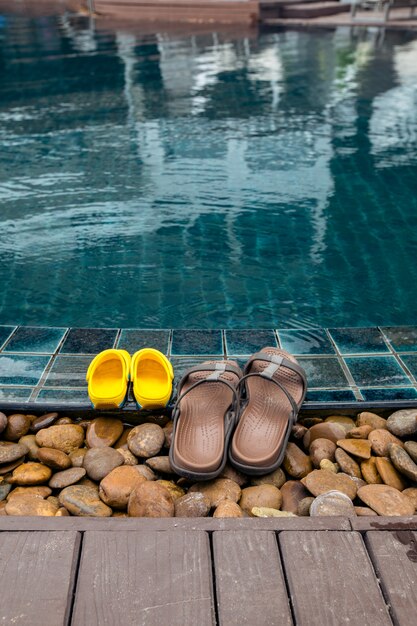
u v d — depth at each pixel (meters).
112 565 1.39
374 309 2.93
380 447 1.99
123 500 1.78
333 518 1.52
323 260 3.40
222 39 10.78
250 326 2.80
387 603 1.31
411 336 2.61
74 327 2.78
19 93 7.40
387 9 11.45
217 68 8.41
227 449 1.92
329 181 4.48
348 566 1.39
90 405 2.16
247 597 1.32
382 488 1.80
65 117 6.29
